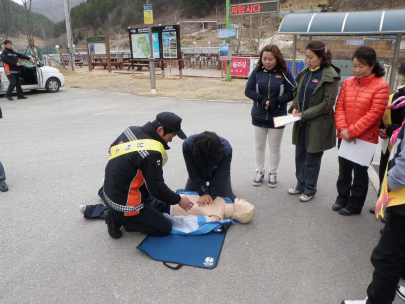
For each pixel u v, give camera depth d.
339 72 3.39
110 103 10.02
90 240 3.07
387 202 1.91
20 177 4.48
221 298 2.36
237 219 3.32
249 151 5.51
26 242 3.02
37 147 5.79
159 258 2.79
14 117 8.21
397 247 1.94
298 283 2.51
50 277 2.58
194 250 2.89
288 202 3.80
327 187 4.18
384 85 2.94
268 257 2.82
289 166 4.90
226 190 3.50
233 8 13.05
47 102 10.23
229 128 6.95
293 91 3.75
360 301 2.24
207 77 16.17
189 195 3.44
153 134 2.85
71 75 17.59
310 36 9.27
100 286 2.48
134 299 2.35
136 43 16.20
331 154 5.35
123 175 2.78
